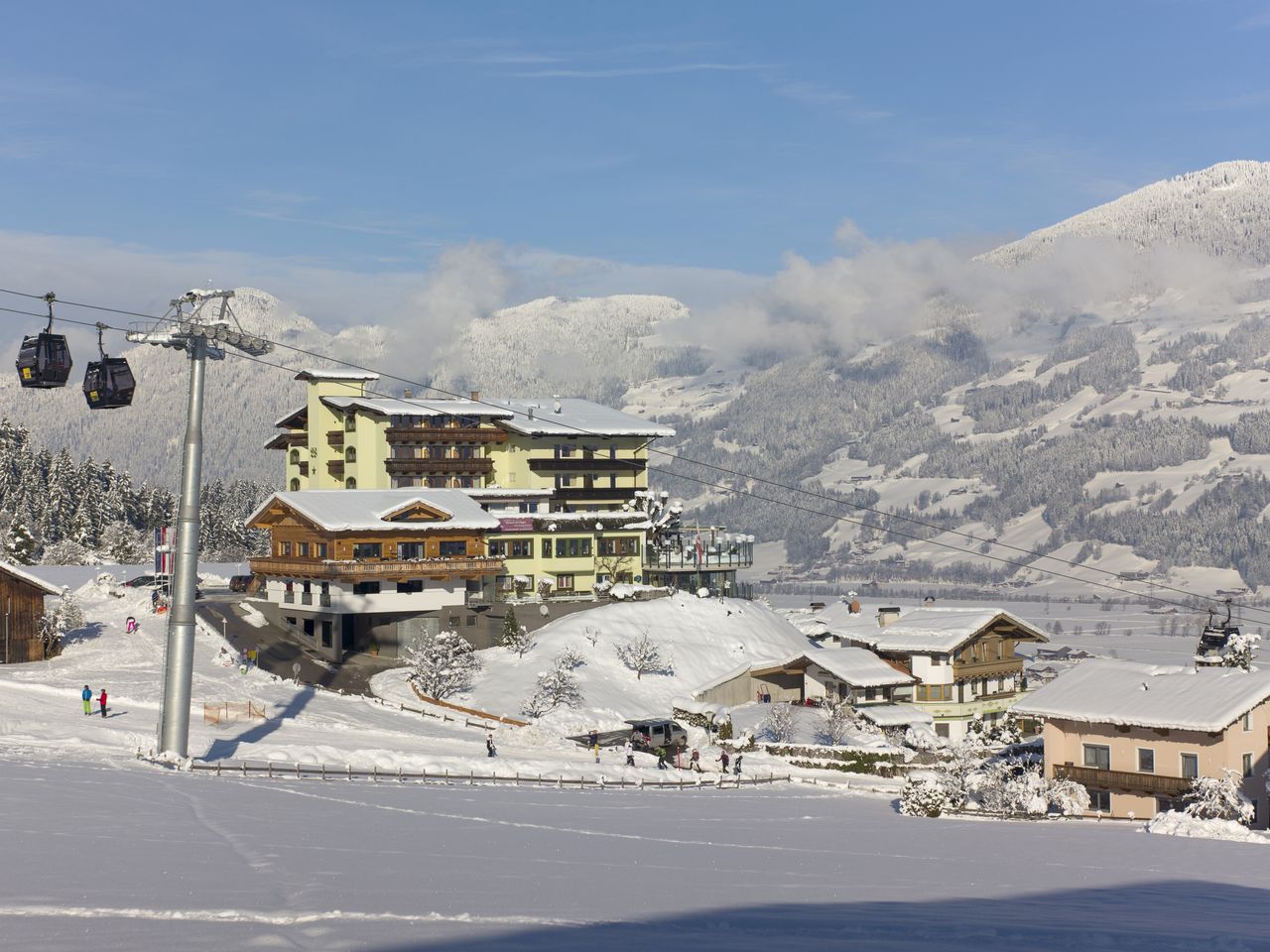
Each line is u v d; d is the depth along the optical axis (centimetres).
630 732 8862
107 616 10406
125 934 1892
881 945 2156
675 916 2345
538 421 12488
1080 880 3444
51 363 5422
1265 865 4009
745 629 11206
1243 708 6756
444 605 10275
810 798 6756
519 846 3478
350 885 2484
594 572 11956
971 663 10781
